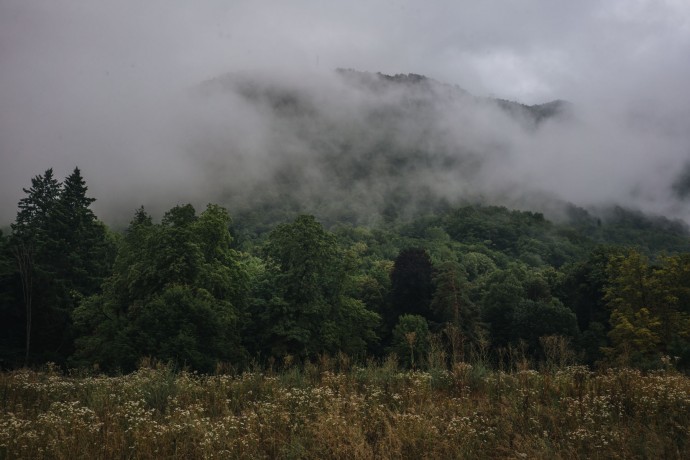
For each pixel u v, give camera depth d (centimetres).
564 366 1257
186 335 2533
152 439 772
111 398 1056
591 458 706
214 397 1087
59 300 3678
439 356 1440
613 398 961
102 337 2777
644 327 3775
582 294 5688
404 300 5453
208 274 3212
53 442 742
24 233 4662
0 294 3462
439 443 771
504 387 1114
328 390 1049
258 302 3694
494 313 5234
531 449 736
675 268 4150
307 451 757
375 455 741
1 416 908
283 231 3934
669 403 888
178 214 3469
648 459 693
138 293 3086
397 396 1015
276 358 3400
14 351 3319
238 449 764
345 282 4100
